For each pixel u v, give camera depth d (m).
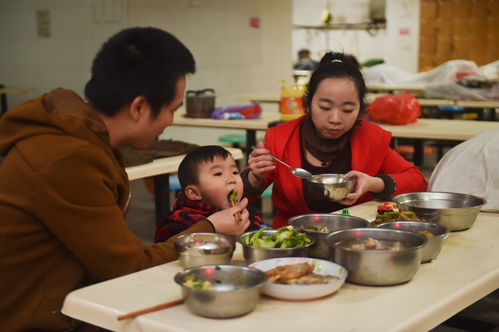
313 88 2.43
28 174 1.54
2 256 1.58
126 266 1.61
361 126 2.62
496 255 1.78
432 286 1.52
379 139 2.61
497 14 11.04
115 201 1.67
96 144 1.61
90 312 1.43
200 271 1.45
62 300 1.62
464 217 2.02
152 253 1.70
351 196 2.28
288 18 10.01
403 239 1.67
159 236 2.22
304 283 1.45
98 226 1.57
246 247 1.65
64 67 7.63
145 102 1.63
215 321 1.32
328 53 2.65
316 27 13.66
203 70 8.29
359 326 1.29
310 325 1.29
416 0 12.11
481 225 2.13
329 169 2.59
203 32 8.21
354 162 2.56
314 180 2.30
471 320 2.16
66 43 7.55
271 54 9.70
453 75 6.76
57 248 1.63
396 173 2.64
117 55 1.60
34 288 1.63
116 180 1.68
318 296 1.42
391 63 12.66
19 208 1.56
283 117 5.01
